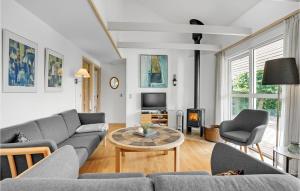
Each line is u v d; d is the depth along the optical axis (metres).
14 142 1.86
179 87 5.91
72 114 3.65
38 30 2.77
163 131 3.02
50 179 0.79
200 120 5.17
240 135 3.04
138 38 5.96
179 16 5.36
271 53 3.41
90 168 2.87
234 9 4.12
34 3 2.32
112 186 0.77
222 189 0.78
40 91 2.84
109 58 6.14
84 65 5.59
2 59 2.03
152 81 5.92
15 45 2.23
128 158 3.29
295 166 2.58
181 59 5.92
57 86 3.42
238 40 4.16
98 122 4.02
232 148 1.54
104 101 7.14
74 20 2.87
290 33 2.67
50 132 2.55
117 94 7.17
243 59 4.33
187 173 1.63
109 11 3.92
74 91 4.41
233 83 4.76
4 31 2.04
